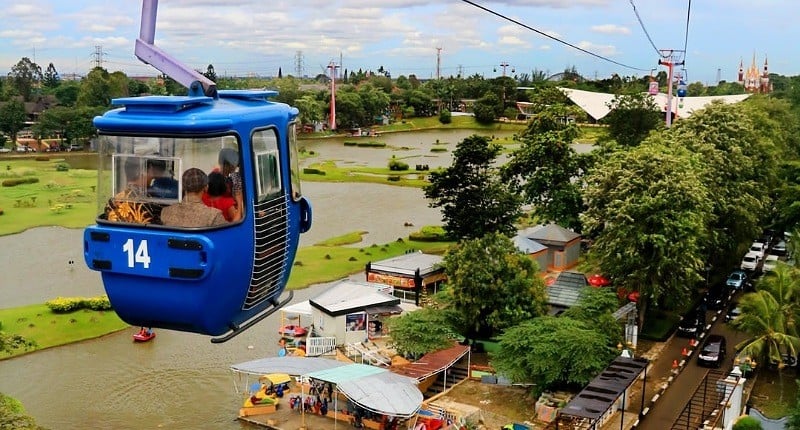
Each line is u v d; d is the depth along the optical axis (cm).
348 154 15938
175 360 4981
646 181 4953
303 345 5172
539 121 6925
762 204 6266
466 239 5422
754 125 7325
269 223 1188
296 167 1324
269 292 1234
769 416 4047
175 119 1080
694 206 4909
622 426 3875
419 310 5100
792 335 4528
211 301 1116
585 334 4222
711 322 5581
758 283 4959
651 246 4891
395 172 12950
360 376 4016
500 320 4778
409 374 4269
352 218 9344
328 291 5591
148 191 1116
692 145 6122
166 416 4178
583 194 5531
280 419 4147
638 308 5241
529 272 4991
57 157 14450
